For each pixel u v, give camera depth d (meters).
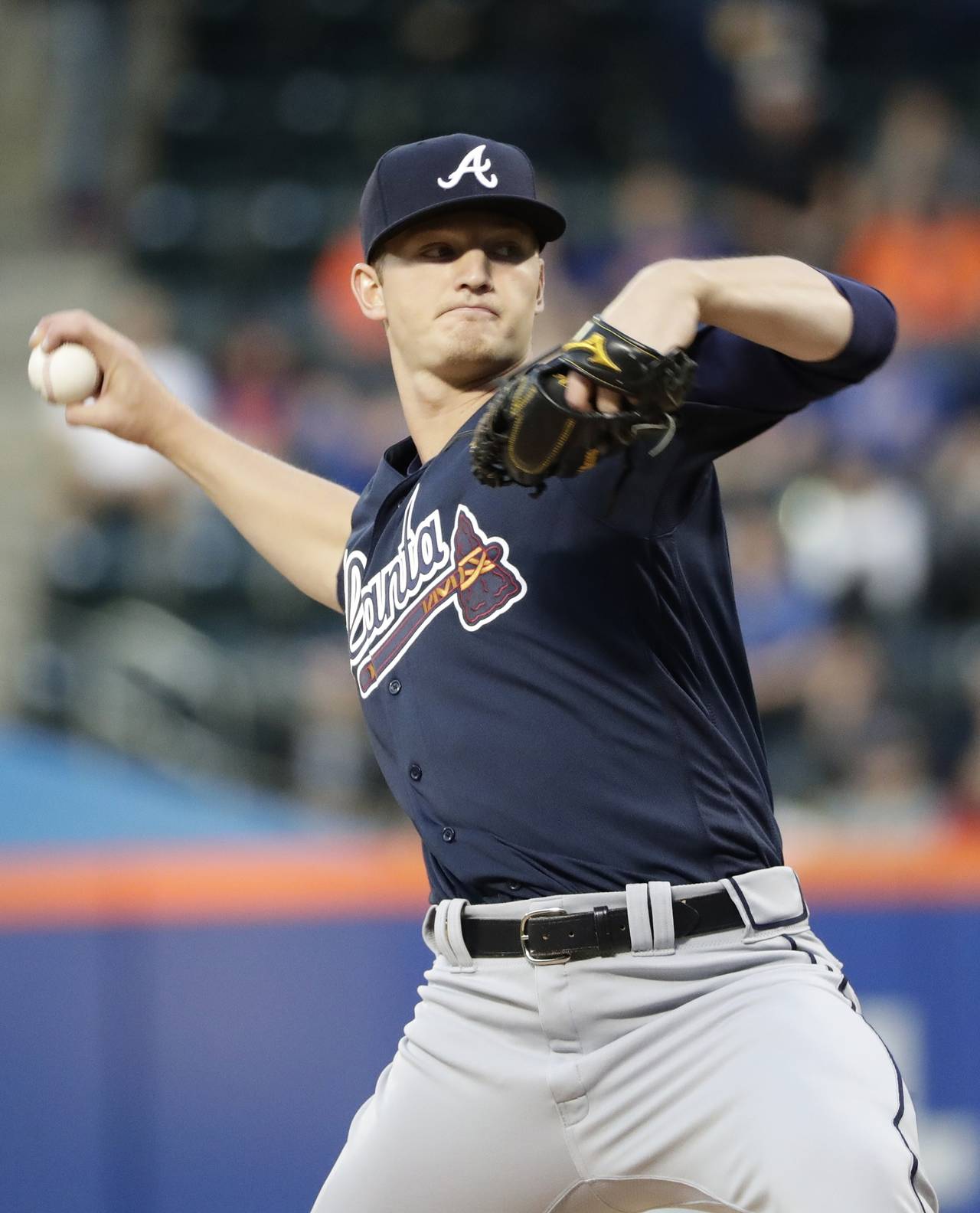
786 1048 7.42
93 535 28.92
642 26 39.94
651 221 34.41
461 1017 8.29
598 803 7.82
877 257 33.91
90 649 26.25
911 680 26.47
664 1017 7.74
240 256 36.81
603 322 6.79
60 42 41.44
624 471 7.42
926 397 30.33
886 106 38.94
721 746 8.00
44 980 16.03
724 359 7.54
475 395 8.68
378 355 32.03
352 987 16.28
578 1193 8.13
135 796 21.70
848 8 40.62
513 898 8.12
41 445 32.91
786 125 36.16
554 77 40.09
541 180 37.62
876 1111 7.30
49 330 10.25
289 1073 16.12
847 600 27.09
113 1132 15.90
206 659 26.38
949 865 16.61
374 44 41.25
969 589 27.42
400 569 8.45
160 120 39.97
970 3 40.81
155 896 16.20
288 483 10.29
